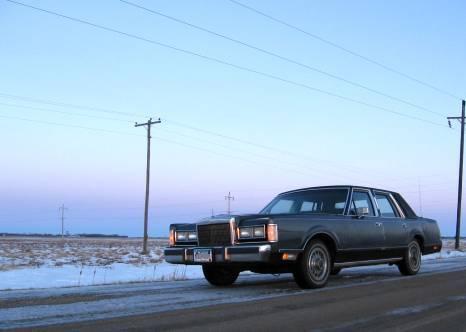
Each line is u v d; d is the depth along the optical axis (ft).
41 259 99.45
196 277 45.29
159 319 22.40
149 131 142.82
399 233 38.65
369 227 35.50
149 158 142.20
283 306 25.58
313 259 31.35
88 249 171.83
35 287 37.91
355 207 35.35
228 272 34.63
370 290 31.32
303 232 30.55
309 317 23.06
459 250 112.88
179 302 26.81
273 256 28.99
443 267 49.90
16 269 62.90
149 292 31.14
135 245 241.96
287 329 20.76
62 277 49.24
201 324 21.47
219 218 30.89
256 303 26.37
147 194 140.46
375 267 49.49
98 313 23.81
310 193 36.45
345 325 21.61
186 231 32.76
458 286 33.47
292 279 38.45
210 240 31.30
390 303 26.76
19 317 22.93
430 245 42.80
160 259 95.66
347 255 33.63
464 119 135.33
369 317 23.24
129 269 60.75
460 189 132.57
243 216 30.73
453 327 21.44
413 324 21.91
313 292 30.22
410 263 40.29
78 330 20.27
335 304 26.27
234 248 29.66
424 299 28.09
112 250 160.56
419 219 42.04
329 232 32.17
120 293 30.81
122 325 21.20
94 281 43.83
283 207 36.50
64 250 159.12
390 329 21.01
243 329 20.66
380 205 38.27
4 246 199.41
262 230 29.27
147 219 139.23
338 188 35.78
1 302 27.32
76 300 27.89
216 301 27.02
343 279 38.06
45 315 23.38
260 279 39.06
